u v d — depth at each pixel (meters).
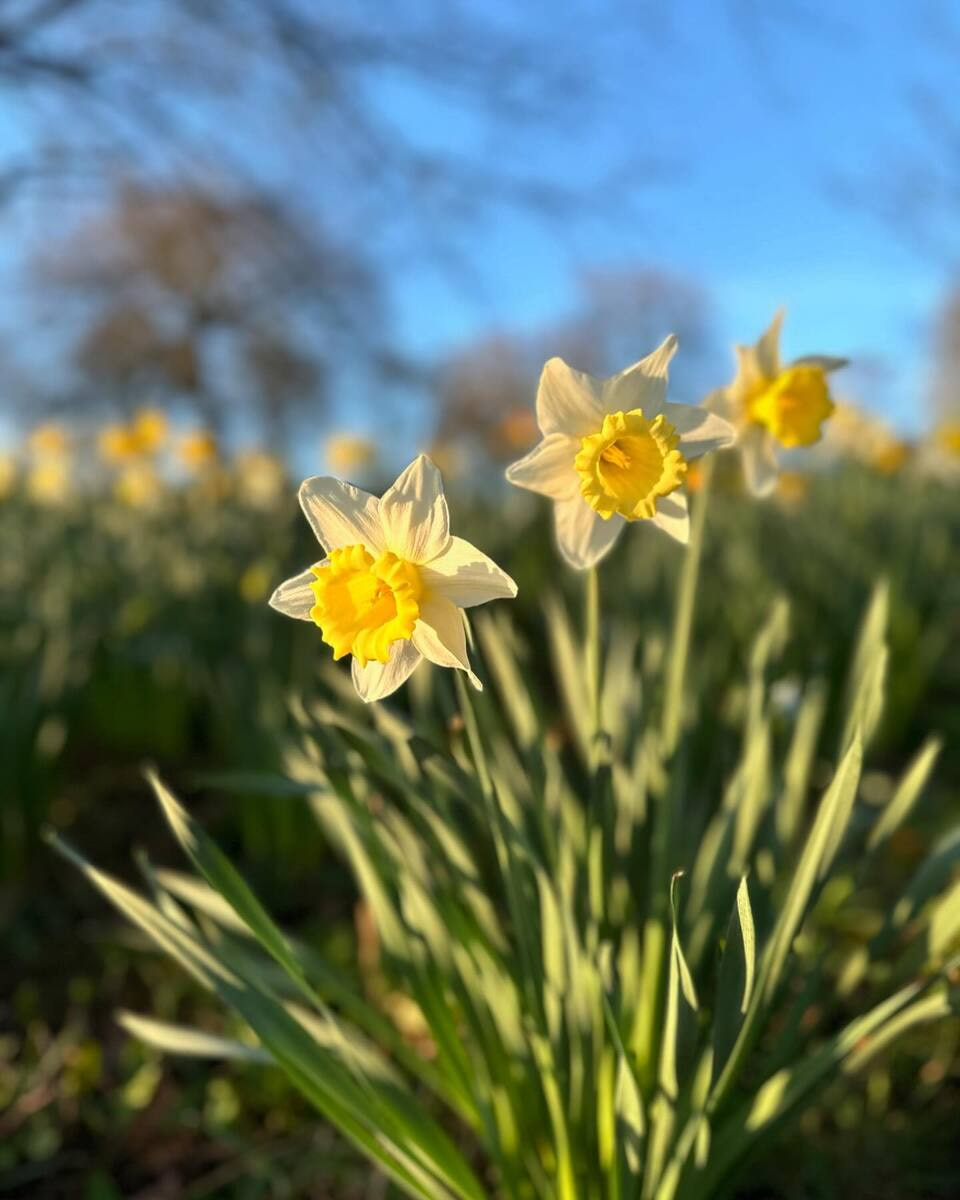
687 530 0.36
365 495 0.33
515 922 0.39
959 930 0.40
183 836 0.36
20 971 0.71
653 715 0.51
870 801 0.92
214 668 1.05
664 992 0.43
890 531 1.44
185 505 1.94
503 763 0.53
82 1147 0.55
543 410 0.35
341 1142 0.54
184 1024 0.65
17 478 2.47
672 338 0.35
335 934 0.73
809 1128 0.53
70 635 1.03
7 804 0.80
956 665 1.21
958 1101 0.55
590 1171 0.42
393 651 0.34
